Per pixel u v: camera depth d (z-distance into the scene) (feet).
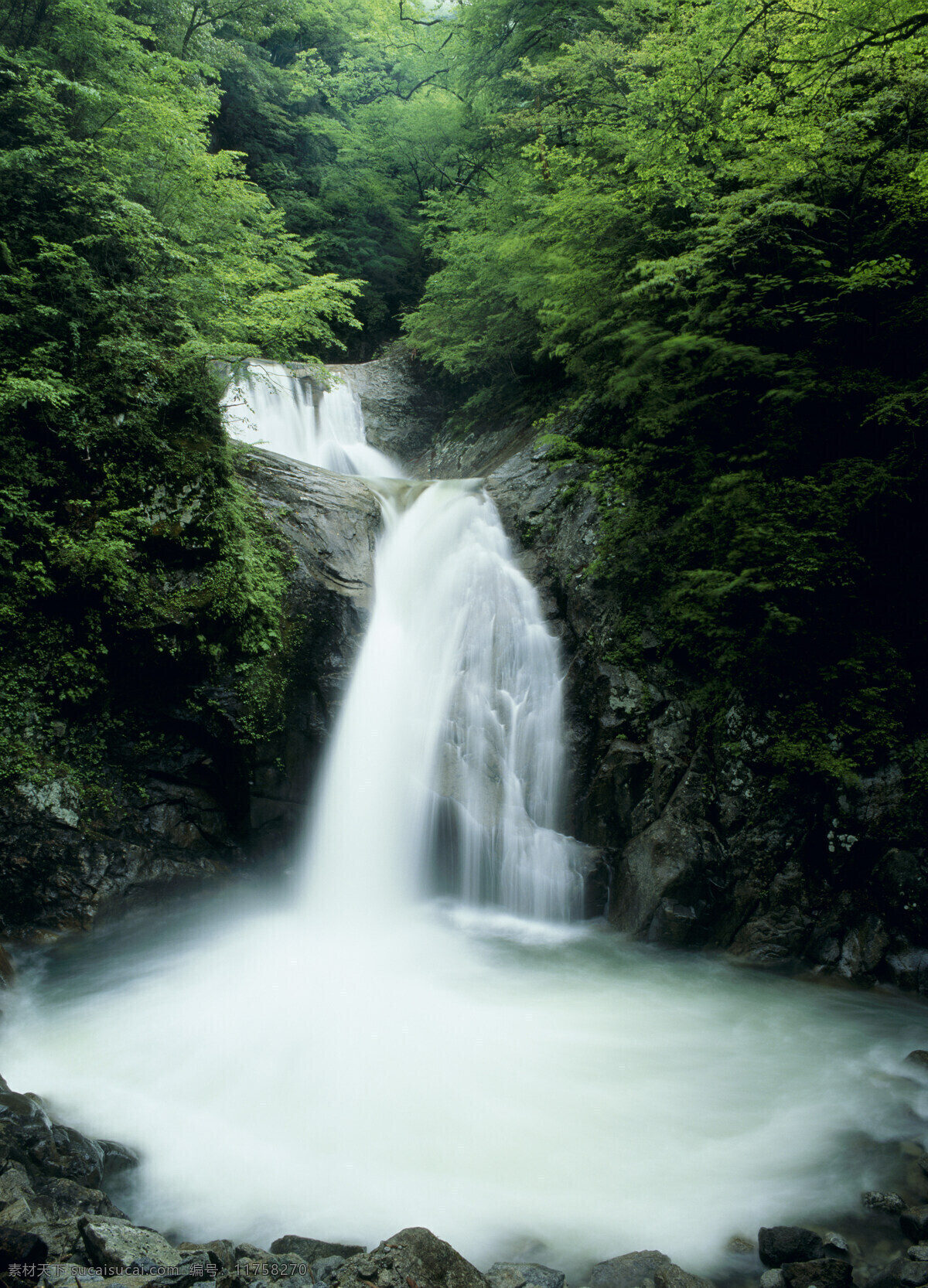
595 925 29.73
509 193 52.34
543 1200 15.55
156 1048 20.81
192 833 30.76
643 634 32.48
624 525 34.53
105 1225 12.09
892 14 26.45
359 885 31.53
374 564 35.70
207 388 33.27
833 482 30.25
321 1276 12.61
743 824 28.25
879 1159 17.02
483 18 58.18
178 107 40.47
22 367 30.12
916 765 26.89
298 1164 16.40
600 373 41.32
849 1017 23.62
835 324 33.01
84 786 28.55
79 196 34.58
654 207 37.96
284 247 46.03
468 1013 23.38
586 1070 20.40
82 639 29.17
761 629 29.48
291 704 31.42
